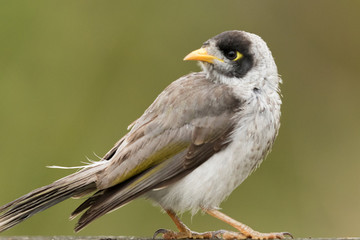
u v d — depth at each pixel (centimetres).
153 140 985
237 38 1028
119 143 1029
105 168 973
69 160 1530
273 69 1043
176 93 1012
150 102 1588
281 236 1000
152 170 977
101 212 947
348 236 1500
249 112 997
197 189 982
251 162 1002
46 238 981
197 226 1469
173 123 991
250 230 1005
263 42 1048
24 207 965
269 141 1017
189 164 982
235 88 1017
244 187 1524
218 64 1028
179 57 1609
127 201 963
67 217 1455
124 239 991
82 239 985
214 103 998
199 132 988
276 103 1027
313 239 998
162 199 1002
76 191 980
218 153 988
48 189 965
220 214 1012
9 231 1431
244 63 1028
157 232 1018
